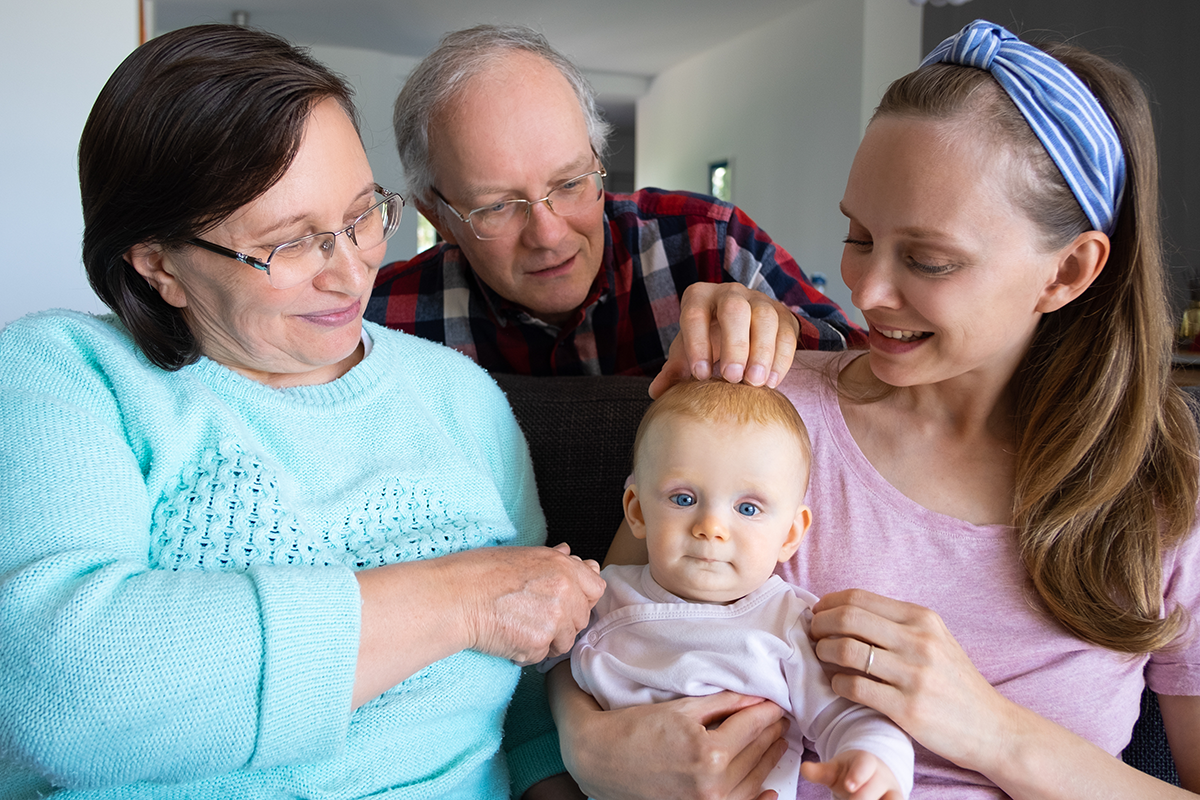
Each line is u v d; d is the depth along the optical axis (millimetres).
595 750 1039
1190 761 1097
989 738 955
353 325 1126
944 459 1171
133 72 956
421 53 8586
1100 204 988
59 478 918
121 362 1049
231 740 852
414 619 968
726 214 2148
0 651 831
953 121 940
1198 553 1074
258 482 1048
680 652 1089
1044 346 1134
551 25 7660
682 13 7281
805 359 1326
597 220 1852
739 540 1101
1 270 3043
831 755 985
